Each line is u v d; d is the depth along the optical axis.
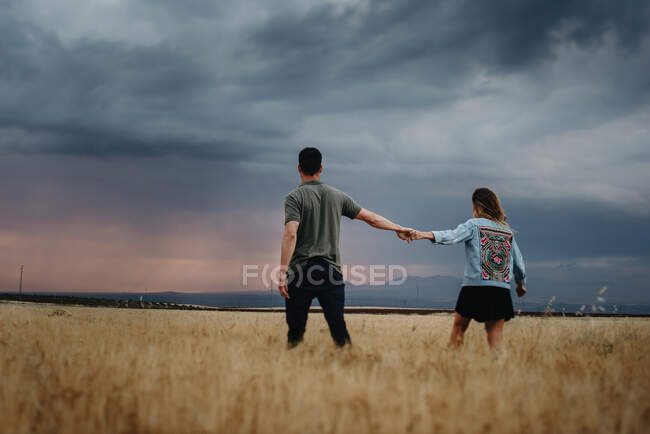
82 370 3.73
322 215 5.62
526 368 4.16
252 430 2.44
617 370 4.04
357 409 2.72
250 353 4.91
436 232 6.19
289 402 2.81
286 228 5.51
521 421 2.60
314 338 6.46
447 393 3.18
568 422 2.62
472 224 6.17
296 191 5.65
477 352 5.03
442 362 4.36
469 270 6.12
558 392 3.23
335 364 3.92
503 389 3.28
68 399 2.89
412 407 2.78
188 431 2.50
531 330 7.32
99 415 2.60
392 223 6.28
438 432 2.48
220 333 7.05
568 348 5.57
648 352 5.45
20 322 8.14
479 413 2.71
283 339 6.36
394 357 4.55
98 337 6.10
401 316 20.88
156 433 2.48
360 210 6.10
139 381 3.45
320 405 2.79
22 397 2.91
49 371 3.74
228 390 3.11
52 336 6.05
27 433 2.41
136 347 5.03
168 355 4.59
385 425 2.52
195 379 3.47
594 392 3.30
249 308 41.47
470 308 6.06
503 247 6.18
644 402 3.16
